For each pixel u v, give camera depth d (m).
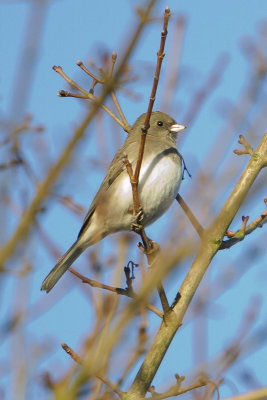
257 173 8.99
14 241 5.89
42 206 6.09
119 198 11.45
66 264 11.28
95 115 6.32
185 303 8.38
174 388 6.63
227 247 8.70
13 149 6.97
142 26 6.43
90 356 5.55
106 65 9.69
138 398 7.48
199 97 8.31
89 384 5.62
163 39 7.89
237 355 6.54
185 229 5.89
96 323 5.85
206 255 8.59
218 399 6.40
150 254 8.55
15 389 5.64
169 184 11.45
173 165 11.55
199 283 8.53
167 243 5.82
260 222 8.91
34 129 7.43
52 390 5.60
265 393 6.09
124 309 5.79
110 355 5.65
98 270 6.98
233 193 8.91
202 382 6.51
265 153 9.09
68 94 9.86
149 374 7.86
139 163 8.83
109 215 11.50
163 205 11.56
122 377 6.42
